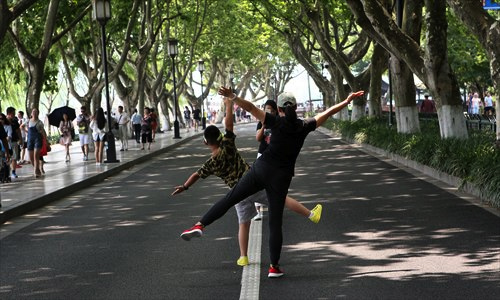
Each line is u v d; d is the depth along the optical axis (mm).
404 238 9773
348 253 8961
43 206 14906
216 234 10578
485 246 9070
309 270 8148
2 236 11320
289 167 7668
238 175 8203
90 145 31312
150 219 12367
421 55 19781
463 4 15125
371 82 35250
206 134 8180
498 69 14844
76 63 34938
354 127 33625
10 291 7746
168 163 25562
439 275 7703
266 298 7047
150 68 56688
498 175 12469
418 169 18750
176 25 50938
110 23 33125
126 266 8719
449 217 11281
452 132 19406
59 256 9516
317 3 37875
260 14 47594
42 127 20141
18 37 26719
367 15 20062
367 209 12430
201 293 7344
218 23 54125
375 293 7090
